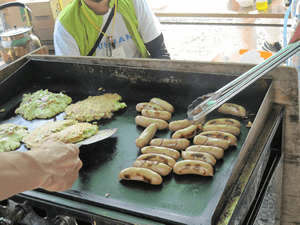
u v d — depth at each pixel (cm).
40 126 175
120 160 147
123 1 224
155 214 113
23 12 283
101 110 182
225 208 110
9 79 203
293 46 108
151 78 186
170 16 323
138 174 129
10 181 85
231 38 369
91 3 214
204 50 349
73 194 128
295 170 171
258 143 137
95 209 120
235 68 168
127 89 196
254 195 129
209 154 136
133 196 125
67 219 125
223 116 166
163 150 142
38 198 126
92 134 164
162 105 174
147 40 241
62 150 99
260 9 303
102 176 138
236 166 118
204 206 117
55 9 276
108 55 234
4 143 165
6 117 192
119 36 234
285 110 160
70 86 211
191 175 132
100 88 203
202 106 100
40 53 230
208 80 172
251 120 159
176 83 181
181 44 373
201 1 345
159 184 129
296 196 176
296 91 154
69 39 225
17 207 125
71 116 183
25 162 89
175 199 122
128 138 161
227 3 331
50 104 190
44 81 216
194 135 153
